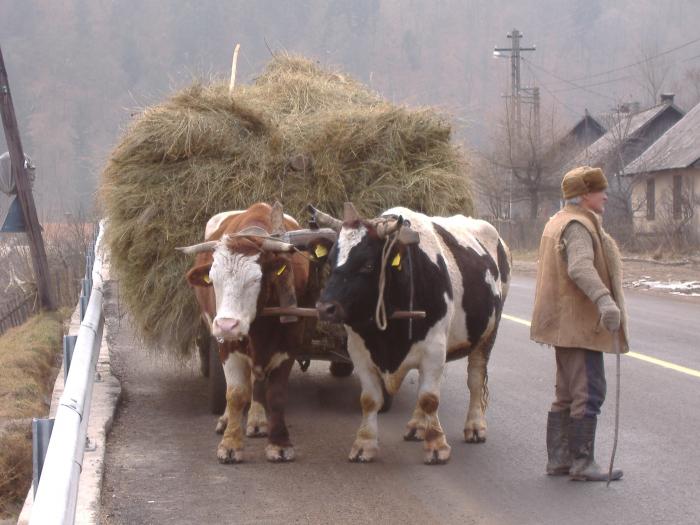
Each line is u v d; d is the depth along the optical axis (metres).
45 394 12.86
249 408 10.48
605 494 7.62
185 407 10.91
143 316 10.61
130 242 10.45
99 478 7.87
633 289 25.47
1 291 24.56
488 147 53.91
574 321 7.82
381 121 10.53
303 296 9.27
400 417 10.48
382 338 8.32
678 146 48.03
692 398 11.18
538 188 50.97
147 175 10.35
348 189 10.41
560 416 8.14
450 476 8.18
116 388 11.29
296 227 9.70
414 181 10.30
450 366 13.73
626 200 46.12
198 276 8.30
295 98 11.25
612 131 52.19
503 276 10.12
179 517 7.11
